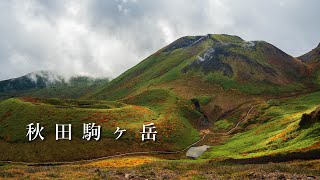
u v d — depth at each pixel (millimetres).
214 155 88312
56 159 94812
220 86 192625
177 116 139000
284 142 67188
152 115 132125
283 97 183125
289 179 24578
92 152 98812
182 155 104375
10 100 136250
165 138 113625
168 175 29453
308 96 170500
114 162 76500
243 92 186750
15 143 102875
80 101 146875
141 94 174500
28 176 28391
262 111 147875
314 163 40156
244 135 112875
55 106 126875
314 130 62156
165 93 167000
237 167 35812
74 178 26625
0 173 30891
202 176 28031
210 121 152625
